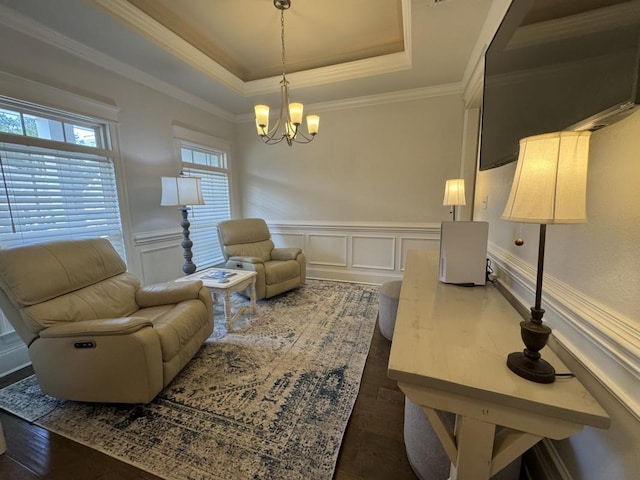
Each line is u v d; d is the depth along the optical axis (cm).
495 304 127
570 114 85
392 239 368
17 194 195
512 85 129
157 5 212
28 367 201
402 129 343
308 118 241
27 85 194
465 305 126
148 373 151
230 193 415
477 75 237
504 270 162
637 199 68
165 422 146
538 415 71
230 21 232
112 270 211
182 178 272
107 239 233
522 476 119
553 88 95
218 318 272
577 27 82
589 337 83
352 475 118
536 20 107
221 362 200
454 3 180
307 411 153
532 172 72
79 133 233
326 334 240
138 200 278
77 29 204
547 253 112
